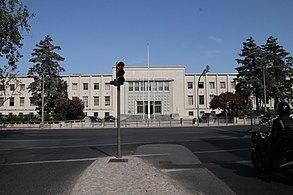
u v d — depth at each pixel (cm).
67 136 2602
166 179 803
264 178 838
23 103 7712
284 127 764
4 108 7712
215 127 3731
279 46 5331
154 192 668
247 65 5022
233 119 4691
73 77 7925
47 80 5203
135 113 7094
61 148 1675
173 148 1569
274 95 5103
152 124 4825
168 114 7069
